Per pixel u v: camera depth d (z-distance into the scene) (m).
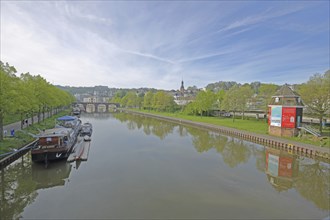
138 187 20.88
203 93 88.69
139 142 42.62
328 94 38.19
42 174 24.33
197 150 36.38
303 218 15.72
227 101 70.75
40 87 47.97
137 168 26.52
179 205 17.41
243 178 23.62
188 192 19.84
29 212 16.36
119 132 55.53
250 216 15.87
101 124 73.31
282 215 16.08
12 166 26.33
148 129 61.38
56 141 28.19
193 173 24.98
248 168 27.05
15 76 31.67
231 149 37.19
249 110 81.81
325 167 27.58
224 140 45.12
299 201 18.36
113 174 24.39
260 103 72.62
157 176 23.86
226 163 29.09
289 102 41.09
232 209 16.88
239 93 68.50
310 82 42.78
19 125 46.97
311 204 17.84
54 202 17.94
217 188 20.80
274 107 42.94
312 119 56.44
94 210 16.59
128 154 33.16
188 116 94.56
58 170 25.64
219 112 94.31
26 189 20.58
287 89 42.78
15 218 15.61
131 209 16.72
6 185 21.62
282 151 35.19
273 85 74.94
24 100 32.50
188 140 45.16
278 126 42.22
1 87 26.88
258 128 52.75
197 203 17.77
